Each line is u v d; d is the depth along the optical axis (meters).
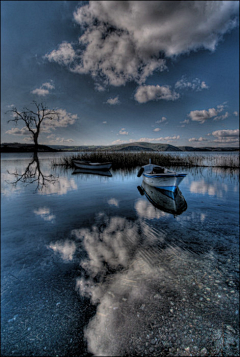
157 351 2.13
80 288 3.06
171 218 5.96
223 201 7.74
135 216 6.22
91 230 5.20
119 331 2.36
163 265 3.57
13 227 5.42
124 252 4.05
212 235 4.73
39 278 3.30
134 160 23.84
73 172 18.38
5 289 3.05
